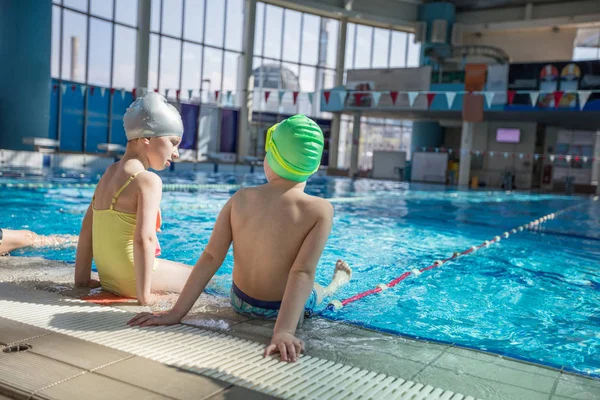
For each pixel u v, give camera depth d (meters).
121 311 2.15
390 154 23.30
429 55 20.41
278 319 1.87
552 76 16.92
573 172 28.66
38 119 15.05
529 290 3.43
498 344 2.22
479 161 22.14
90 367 1.49
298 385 1.47
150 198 2.32
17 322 1.87
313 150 2.03
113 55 20.42
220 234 2.16
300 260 1.97
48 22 15.09
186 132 23.36
